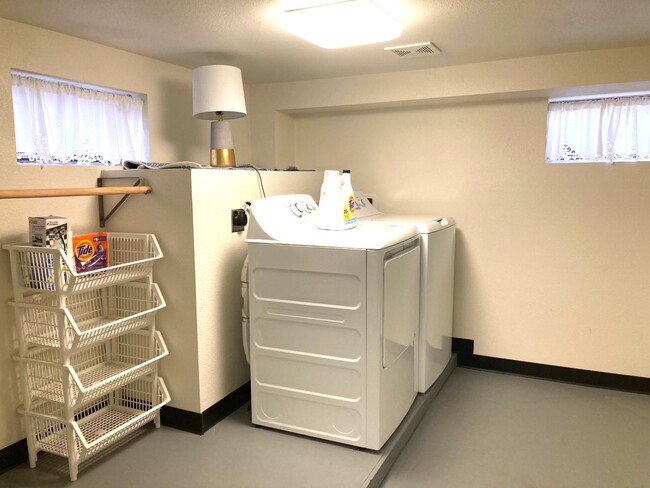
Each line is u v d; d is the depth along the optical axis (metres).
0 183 1.99
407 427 2.37
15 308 2.00
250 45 2.48
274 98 3.48
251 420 2.44
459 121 3.23
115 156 2.58
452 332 3.39
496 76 2.88
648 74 2.57
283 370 2.26
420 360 2.65
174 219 2.24
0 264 1.99
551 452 2.32
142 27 2.17
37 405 2.09
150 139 2.75
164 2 1.85
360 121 3.53
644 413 2.69
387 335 2.13
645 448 2.35
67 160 2.35
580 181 2.96
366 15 1.96
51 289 1.92
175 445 2.22
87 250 2.12
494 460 2.25
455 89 2.98
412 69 3.06
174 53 2.62
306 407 2.24
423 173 3.38
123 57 2.56
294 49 2.56
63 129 2.32
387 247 2.07
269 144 3.55
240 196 2.52
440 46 2.55
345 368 2.12
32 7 1.89
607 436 2.46
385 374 2.13
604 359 3.02
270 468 2.03
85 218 2.33
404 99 3.12
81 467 2.06
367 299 2.04
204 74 2.58
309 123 3.68
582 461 2.24
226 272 2.43
